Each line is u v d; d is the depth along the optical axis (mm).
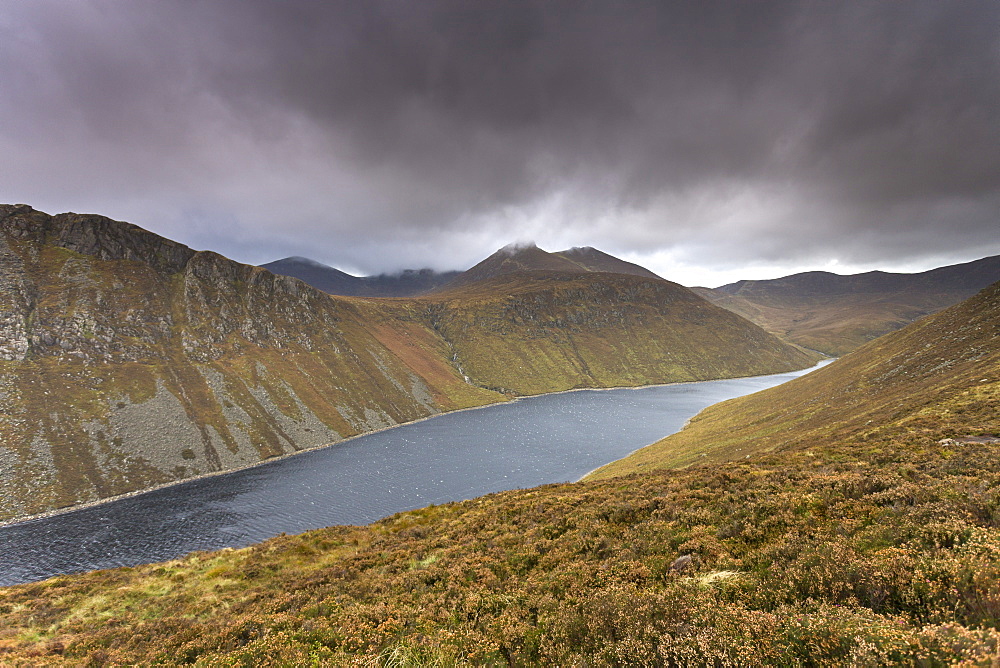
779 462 26578
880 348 108438
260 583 24328
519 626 10953
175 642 15273
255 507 92625
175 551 73125
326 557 27703
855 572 8219
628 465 87625
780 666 6363
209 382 171500
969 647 5207
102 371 150875
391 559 22953
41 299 166875
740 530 14117
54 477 104188
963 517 9945
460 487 100188
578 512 21906
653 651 7547
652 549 14578
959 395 39969
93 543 76938
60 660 15734
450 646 10438
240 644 13875
